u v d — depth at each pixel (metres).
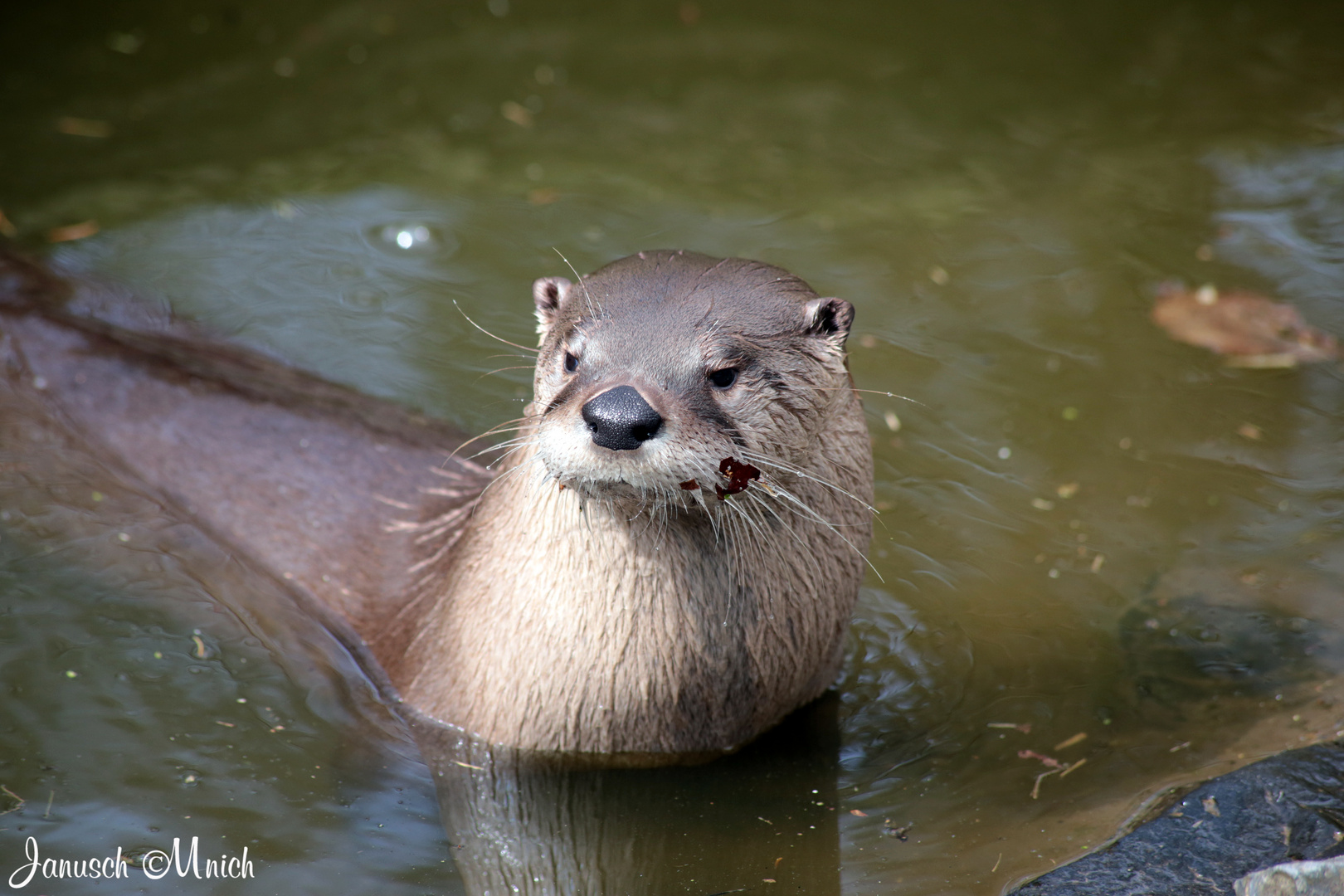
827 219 13.06
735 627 7.05
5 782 7.02
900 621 8.62
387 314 11.47
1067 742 7.61
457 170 13.73
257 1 16.95
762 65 16.09
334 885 6.50
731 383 6.52
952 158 14.30
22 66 15.25
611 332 6.49
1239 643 8.42
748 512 6.81
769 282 6.91
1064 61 16.41
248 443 9.55
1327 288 12.11
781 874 6.66
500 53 16.06
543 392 6.79
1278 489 9.82
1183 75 16.11
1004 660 8.30
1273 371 11.12
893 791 7.25
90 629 8.28
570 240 12.52
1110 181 13.92
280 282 11.84
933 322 11.62
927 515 9.55
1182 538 9.38
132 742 7.40
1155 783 7.23
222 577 8.77
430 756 7.40
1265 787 7.02
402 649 7.91
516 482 7.18
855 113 15.14
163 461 9.59
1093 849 6.69
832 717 7.84
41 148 13.77
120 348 10.56
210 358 10.72
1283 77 16.05
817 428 6.93
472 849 6.82
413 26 16.61
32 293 11.34
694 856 6.81
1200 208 13.44
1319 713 7.79
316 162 13.80
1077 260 12.55
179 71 15.37
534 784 7.27
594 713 7.12
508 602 7.12
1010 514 9.58
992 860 6.68
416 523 8.56
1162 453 10.20
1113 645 8.42
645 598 6.85
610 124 14.71
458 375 10.73
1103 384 10.95
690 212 13.06
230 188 13.28
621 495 6.34
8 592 8.52
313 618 8.42
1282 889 6.12
